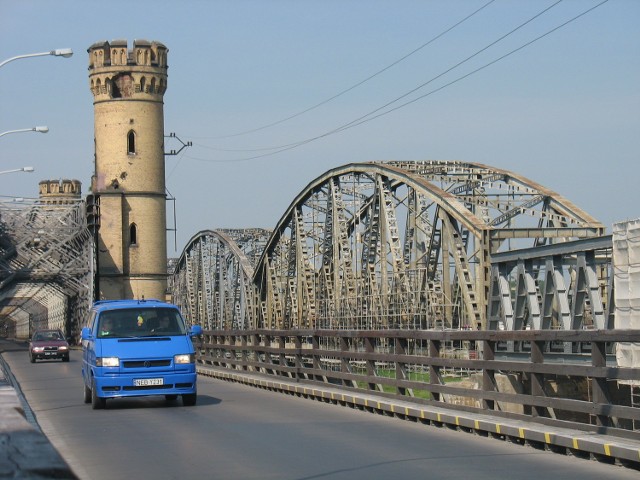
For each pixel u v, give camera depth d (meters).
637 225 29.06
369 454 17.30
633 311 29.17
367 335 27.47
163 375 26.55
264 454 17.34
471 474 15.05
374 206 62.06
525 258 36.47
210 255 111.12
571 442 16.78
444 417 21.19
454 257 51.38
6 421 12.27
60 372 48.53
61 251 107.69
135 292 107.62
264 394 31.81
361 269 65.62
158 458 17.03
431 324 54.62
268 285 86.12
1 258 105.50
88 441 19.56
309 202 73.94
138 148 108.62
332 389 28.81
